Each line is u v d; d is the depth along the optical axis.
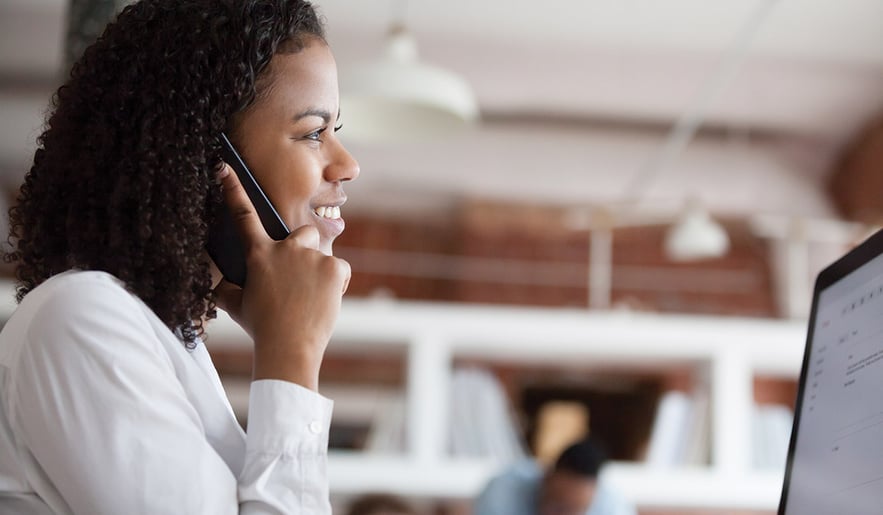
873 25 4.57
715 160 5.77
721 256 6.16
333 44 4.85
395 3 4.48
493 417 4.27
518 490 3.97
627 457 5.18
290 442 0.95
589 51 4.86
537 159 5.74
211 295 1.02
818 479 0.96
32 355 0.90
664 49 4.80
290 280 1.01
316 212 1.10
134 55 1.00
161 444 0.89
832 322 1.00
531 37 4.76
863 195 5.67
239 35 1.02
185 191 0.97
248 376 4.61
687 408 4.39
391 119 3.18
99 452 0.87
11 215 1.04
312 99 1.07
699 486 4.21
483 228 6.14
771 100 5.31
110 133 0.97
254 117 1.05
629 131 5.56
